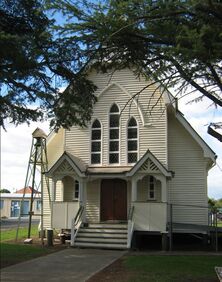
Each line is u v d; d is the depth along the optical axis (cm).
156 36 1083
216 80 1081
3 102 1502
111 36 1073
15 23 1525
